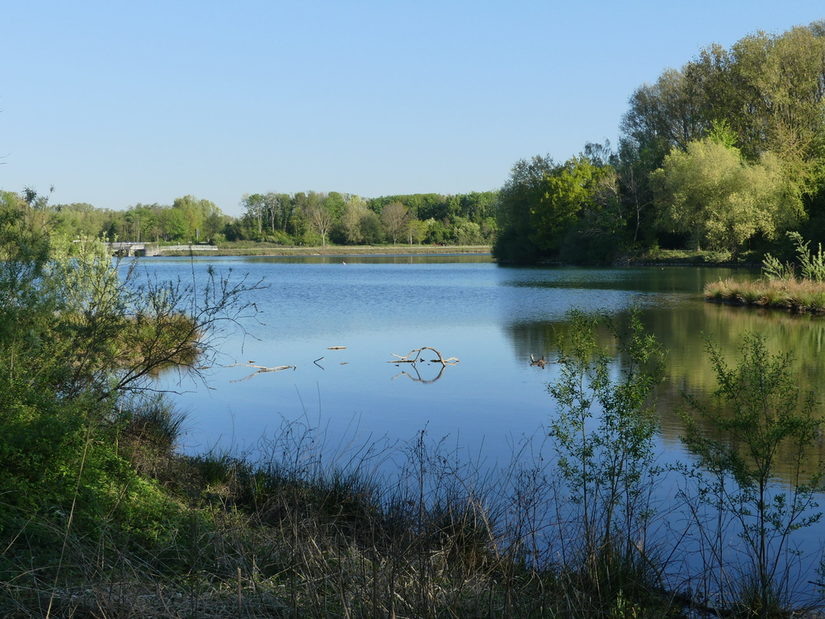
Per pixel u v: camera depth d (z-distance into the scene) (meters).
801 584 6.31
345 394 15.27
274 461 9.29
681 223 58.62
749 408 6.73
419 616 4.74
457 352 21.08
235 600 4.88
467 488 7.80
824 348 19.89
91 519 5.78
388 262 92.75
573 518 7.36
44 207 8.44
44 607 4.47
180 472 8.59
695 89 64.50
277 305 36.22
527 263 78.94
